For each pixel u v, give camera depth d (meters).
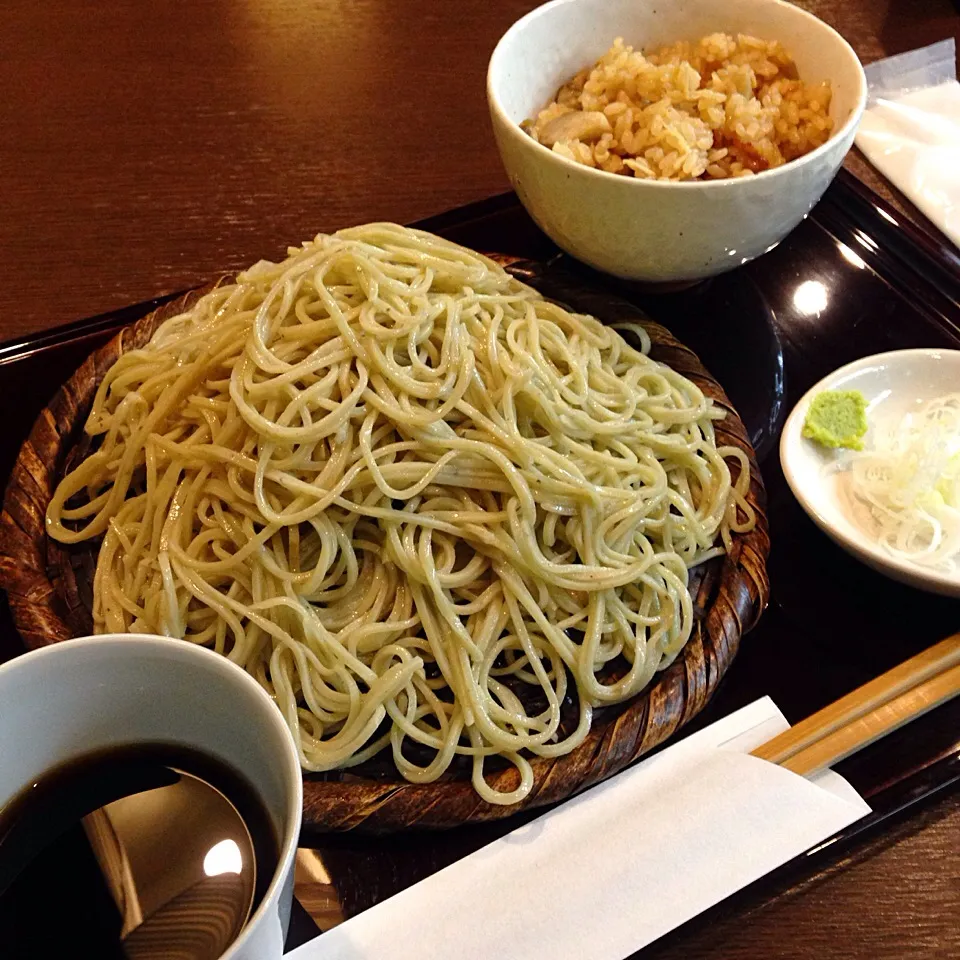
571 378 0.35
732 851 0.29
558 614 0.33
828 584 0.35
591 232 0.37
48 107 0.50
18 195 0.46
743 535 0.35
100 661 0.24
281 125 0.50
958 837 0.30
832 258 0.43
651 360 0.37
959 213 0.47
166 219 0.45
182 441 0.33
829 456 0.37
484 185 0.48
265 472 0.32
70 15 0.55
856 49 0.55
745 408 0.39
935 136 0.50
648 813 0.30
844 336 0.41
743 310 0.42
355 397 0.32
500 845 0.29
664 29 0.42
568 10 0.41
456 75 0.53
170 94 0.51
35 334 0.39
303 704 0.32
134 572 0.33
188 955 0.24
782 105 0.39
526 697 0.32
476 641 0.32
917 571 0.33
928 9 0.58
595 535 0.33
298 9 0.56
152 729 0.26
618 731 0.31
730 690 0.33
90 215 0.45
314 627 0.31
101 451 0.34
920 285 0.43
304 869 0.29
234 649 0.31
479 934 0.28
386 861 0.30
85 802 0.26
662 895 0.28
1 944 0.24
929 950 0.28
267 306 0.33
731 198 0.35
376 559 0.33
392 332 0.33
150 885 0.25
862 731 0.31
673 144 0.38
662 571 0.33
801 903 0.29
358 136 0.50
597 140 0.39
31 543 0.34
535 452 0.33
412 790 0.30
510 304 0.36
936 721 0.32
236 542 0.32
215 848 0.25
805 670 0.33
